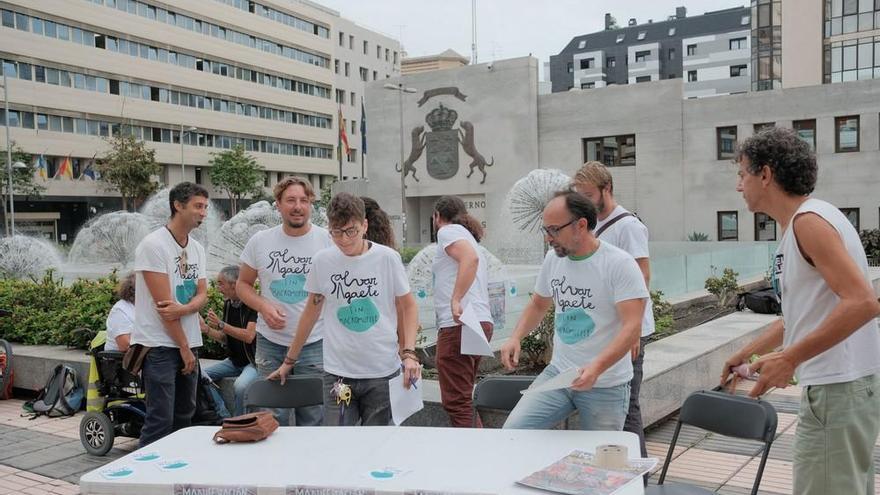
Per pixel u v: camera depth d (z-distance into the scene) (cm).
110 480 285
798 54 3812
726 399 330
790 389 720
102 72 5319
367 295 413
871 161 2591
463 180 3253
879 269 1502
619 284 338
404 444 321
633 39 9375
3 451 578
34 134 4856
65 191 5059
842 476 272
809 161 278
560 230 343
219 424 567
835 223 265
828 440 273
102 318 752
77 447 588
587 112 3045
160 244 479
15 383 752
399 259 424
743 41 8681
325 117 7575
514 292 852
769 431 310
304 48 7256
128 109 5497
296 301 484
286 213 480
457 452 307
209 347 704
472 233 498
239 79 6506
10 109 4719
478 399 419
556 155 3112
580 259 351
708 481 486
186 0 5969
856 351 274
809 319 274
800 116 2692
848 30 3634
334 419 415
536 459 296
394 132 3441
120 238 2245
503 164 3159
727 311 1104
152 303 486
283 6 6988
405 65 8812
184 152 5984
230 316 602
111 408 569
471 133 3222
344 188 3778
